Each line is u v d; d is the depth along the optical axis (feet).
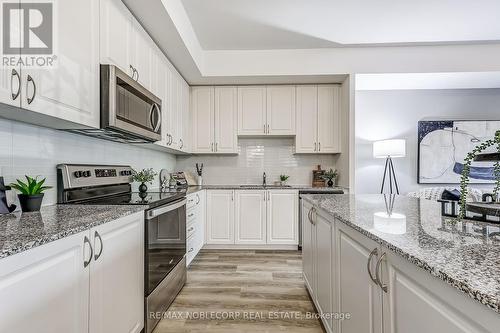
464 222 3.84
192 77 11.46
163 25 7.43
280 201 11.53
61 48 4.34
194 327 5.97
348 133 11.29
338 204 5.80
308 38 10.35
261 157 13.51
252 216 11.55
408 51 11.10
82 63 4.85
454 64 11.02
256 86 12.41
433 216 4.36
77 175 5.95
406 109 15.02
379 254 3.13
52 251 3.06
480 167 14.56
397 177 15.03
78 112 4.75
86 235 3.67
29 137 5.01
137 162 9.42
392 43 10.82
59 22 4.31
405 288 2.64
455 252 2.50
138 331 5.27
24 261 2.70
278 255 10.86
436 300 2.21
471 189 12.09
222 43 10.72
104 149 7.45
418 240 2.91
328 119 12.25
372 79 11.98
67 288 3.32
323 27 9.54
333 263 4.91
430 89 14.74
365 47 11.14
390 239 2.95
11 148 4.67
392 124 15.03
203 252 11.30
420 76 11.57
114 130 5.83
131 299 4.98
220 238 11.59
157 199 6.41
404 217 4.28
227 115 12.43
